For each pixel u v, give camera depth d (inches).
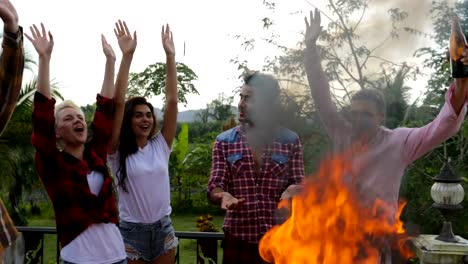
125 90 111.6
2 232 76.1
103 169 98.7
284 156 103.0
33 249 133.7
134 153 111.3
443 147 155.9
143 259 109.8
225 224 104.4
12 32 73.5
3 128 75.8
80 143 96.7
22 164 344.2
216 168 103.5
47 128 92.4
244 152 102.3
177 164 497.0
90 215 93.4
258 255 100.7
